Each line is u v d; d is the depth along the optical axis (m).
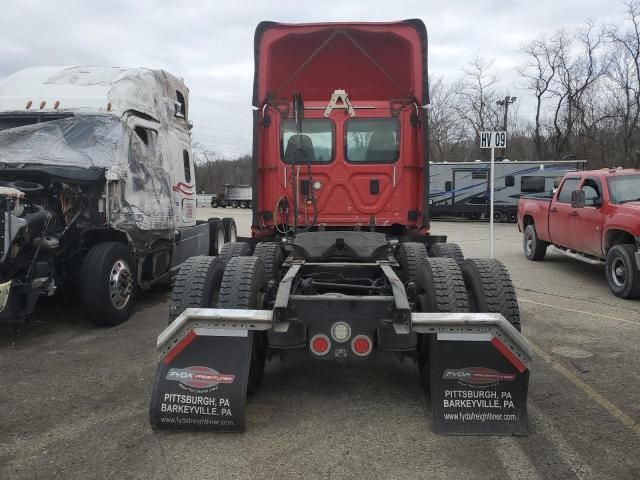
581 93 40.31
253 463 3.25
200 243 10.09
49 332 6.37
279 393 4.39
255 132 6.27
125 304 6.80
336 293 4.30
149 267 7.93
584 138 40.22
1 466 3.27
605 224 8.87
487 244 16.14
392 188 6.26
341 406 4.11
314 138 6.25
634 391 4.41
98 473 3.17
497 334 3.57
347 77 6.78
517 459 3.27
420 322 3.55
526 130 49.81
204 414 3.57
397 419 3.87
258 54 6.26
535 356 5.35
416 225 6.30
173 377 3.62
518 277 10.22
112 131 6.87
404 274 5.50
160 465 3.24
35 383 4.70
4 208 5.39
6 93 7.27
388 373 4.86
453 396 3.59
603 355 5.38
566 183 10.85
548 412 3.97
